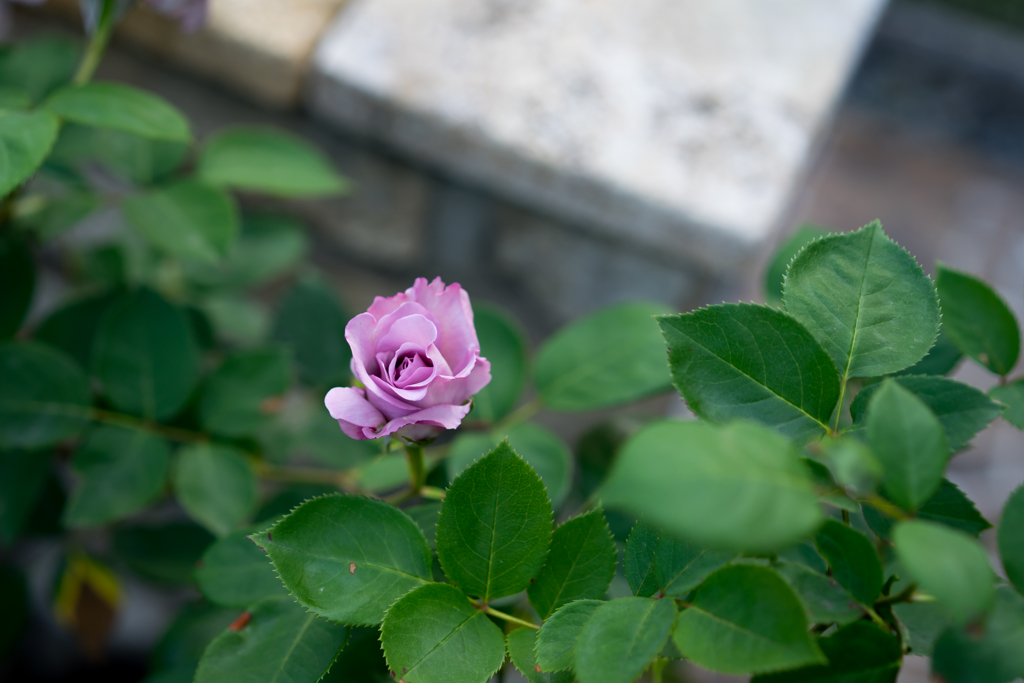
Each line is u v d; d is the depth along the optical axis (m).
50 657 1.05
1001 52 1.54
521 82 0.85
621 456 0.42
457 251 1.02
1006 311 0.54
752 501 0.42
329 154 0.96
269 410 0.70
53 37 0.75
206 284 0.85
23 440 0.64
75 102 0.59
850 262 0.50
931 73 1.59
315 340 0.72
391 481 0.62
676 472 0.42
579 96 0.85
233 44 0.85
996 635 0.46
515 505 0.50
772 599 0.45
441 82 0.84
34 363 0.64
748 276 1.27
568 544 0.51
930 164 1.59
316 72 0.84
